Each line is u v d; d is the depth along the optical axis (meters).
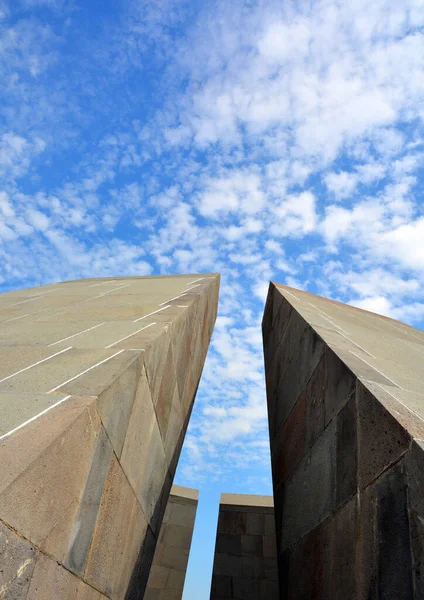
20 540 1.62
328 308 6.80
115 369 2.65
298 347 4.84
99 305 5.15
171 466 4.70
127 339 3.38
